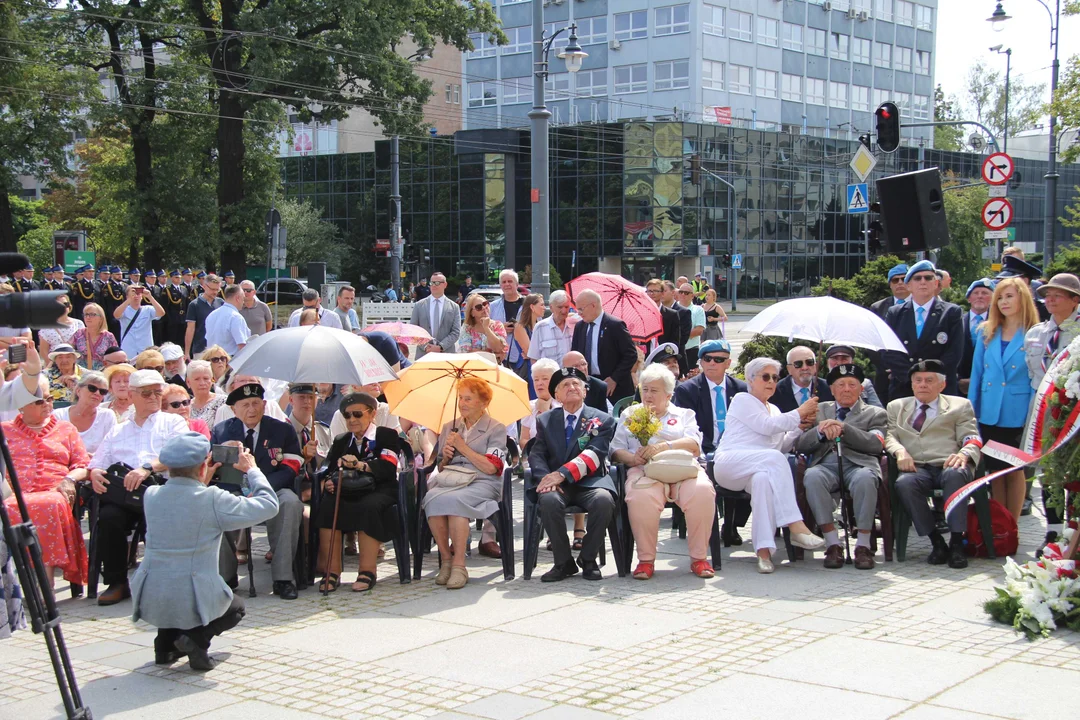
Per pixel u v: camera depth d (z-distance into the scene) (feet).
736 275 168.14
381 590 25.27
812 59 209.36
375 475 25.57
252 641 21.15
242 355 26.18
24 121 111.65
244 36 101.81
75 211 204.54
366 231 202.28
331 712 17.10
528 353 36.19
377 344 33.12
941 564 26.25
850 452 26.96
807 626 21.07
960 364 32.27
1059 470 21.79
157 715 17.19
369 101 109.09
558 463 26.40
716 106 191.42
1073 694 16.97
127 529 25.36
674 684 17.85
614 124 173.06
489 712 16.79
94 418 27.99
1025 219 237.86
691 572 26.04
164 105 113.50
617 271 180.14
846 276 199.11
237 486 24.02
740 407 27.61
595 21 198.80
